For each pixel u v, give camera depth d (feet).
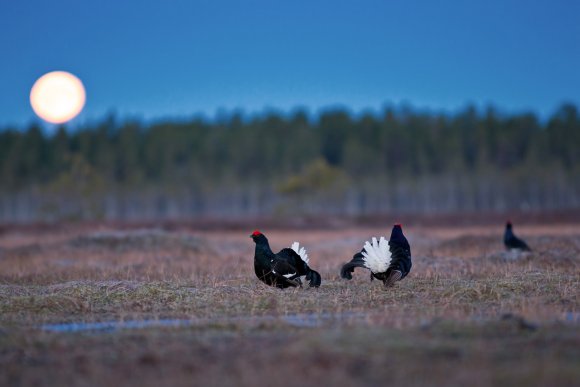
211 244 407.44
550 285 187.52
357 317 150.92
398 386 98.48
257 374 104.01
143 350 120.37
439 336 124.47
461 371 103.24
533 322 138.31
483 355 110.52
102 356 116.98
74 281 209.36
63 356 118.11
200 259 317.63
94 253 364.79
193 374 106.01
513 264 240.53
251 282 207.62
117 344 125.08
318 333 124.77
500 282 190.70
